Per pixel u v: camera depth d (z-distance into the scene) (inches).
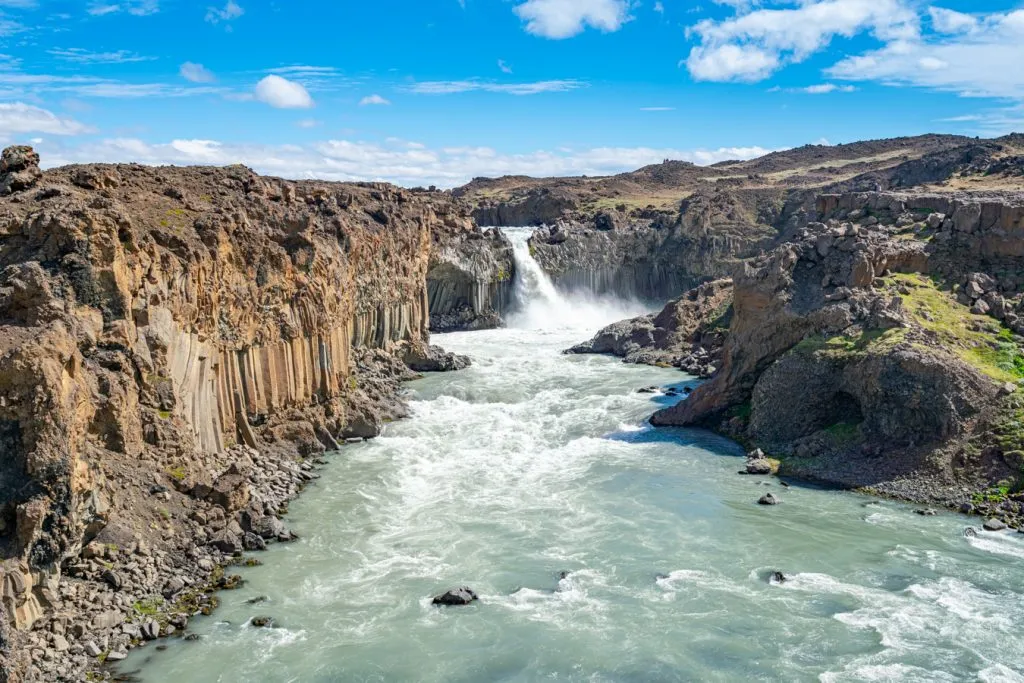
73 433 1400.1
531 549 1764.3
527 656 1365.7
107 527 1525.6
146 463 1721.2
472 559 1715.1
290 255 2508.6
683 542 1800.0
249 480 2018.9
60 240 1684.3
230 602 1521.9
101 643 1333.7
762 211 6683.1
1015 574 1643.7
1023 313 2522.1
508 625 1459.2
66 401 1393.9
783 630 1443.2
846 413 2384.4
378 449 2460.6
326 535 1823.3
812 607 1520.7
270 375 2321.6
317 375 2529.5
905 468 2118.6
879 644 1397.6
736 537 1823.3
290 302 2440.9
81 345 1654.8
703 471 2266.2
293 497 2043.6
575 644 1400.1
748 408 2647.6
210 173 2741.1
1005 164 5206.7
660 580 1625.2
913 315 2465.6
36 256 1679.4
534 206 7731.3
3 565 1278.3
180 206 2240.4
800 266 2721.5
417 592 1573.6
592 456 2410.2
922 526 1878.7
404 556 1726.1
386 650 1376.7
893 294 2591.0
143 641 1376.7
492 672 1323.8
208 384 2055.9
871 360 2278.5
